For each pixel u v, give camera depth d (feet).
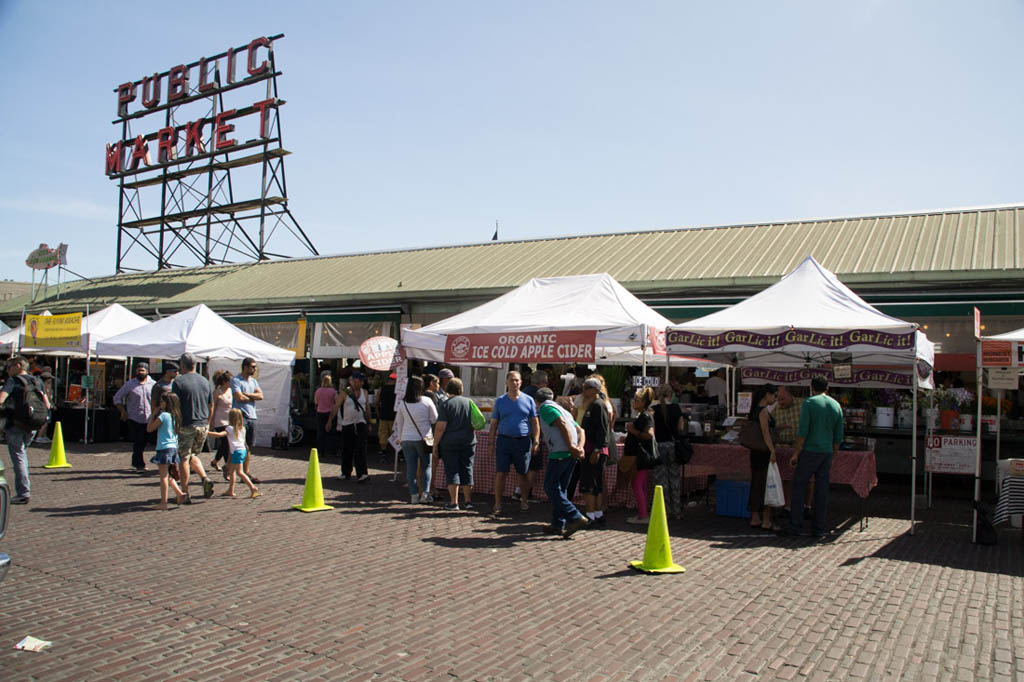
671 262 56.70
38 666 15.31
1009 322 43.01
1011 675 15.48
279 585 21.24
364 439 42.09
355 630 17.67
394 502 35.32
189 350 51.60
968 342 43.65
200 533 27.76
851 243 52.60
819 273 36.37
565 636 17.44
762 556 25.81
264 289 76.79
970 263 44.32
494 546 26.58
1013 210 53.06
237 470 35.86
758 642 17.24
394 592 20.71
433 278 66.33
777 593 21.21
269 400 58.29
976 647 17.08
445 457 33.71
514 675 15.17
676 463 33.19
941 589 21.84
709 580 22.47
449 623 18.24
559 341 35.24
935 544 28.17
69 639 16.87
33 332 60.75
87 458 49.37
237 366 61.77
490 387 54.34
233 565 23.34
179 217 98.99
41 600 19.61
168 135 99.04
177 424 32.73
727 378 51.90
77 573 22.12
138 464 44.16
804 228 58.75
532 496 36.83
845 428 43.06
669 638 17.40
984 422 39.83
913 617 19.20
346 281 72.13
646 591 21.17
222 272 90.53
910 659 16.30
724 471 33.99
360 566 23.47
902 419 42.55
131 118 105.91
